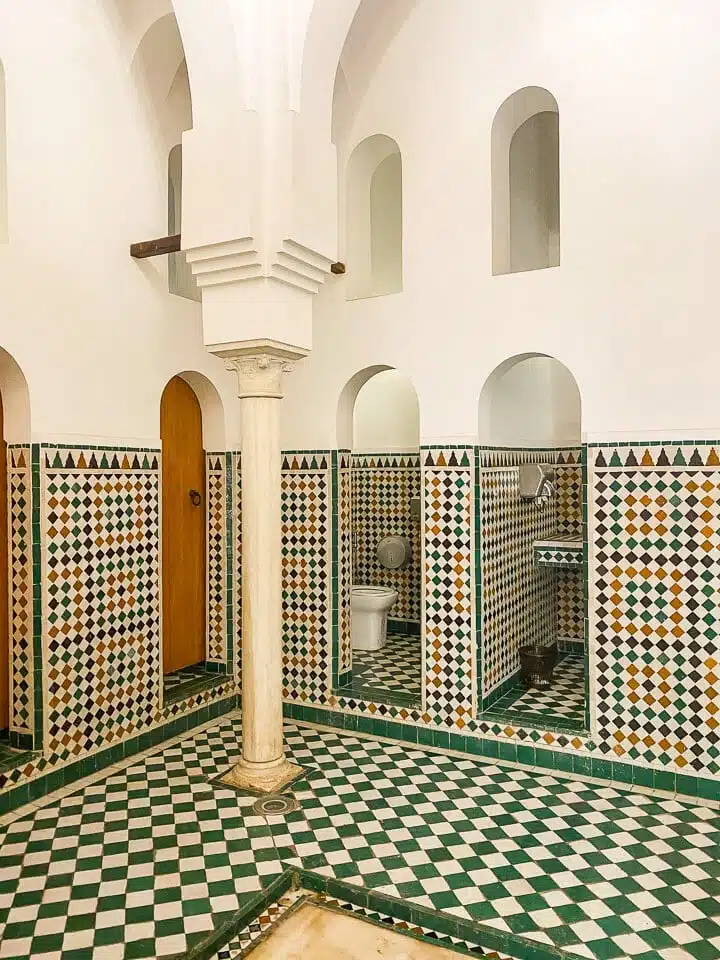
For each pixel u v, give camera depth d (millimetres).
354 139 5059
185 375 5293
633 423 4090
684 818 3672
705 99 3896
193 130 3908
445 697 4676
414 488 7102
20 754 3936
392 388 7234
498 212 4652
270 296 3906
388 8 4781
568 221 4262
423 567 4746
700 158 3908
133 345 4629
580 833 3518
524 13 4402
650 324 4039
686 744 3965
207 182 3852
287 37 3811
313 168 3980
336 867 3213
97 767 4297
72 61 4188
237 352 4035
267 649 4152
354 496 7422
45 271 3996
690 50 3932
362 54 4938
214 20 3697
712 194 3879
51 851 3355
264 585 4137
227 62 3734
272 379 4105
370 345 4973
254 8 3734
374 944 2766
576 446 6371
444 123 4684
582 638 6383
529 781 4152
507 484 5258
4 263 3758
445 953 2715
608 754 4172
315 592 5191
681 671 3977
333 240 4160
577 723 4410
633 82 4078
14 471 4008
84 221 4258
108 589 4406
